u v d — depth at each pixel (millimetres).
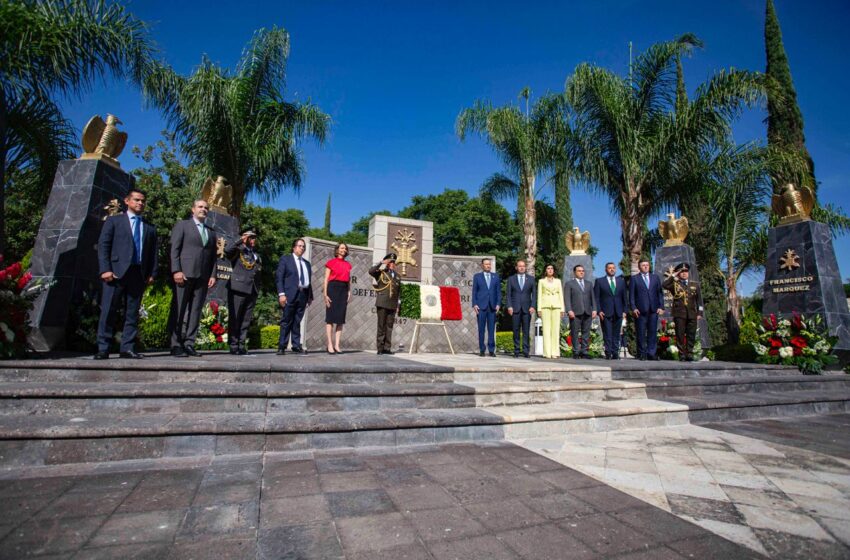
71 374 4324
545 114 15062
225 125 11781
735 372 8289
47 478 2975
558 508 2740
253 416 4012
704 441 4664
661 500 2932
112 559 1973
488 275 9297
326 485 3004
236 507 2592
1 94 7672
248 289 7301
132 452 3404
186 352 6059
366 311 11750
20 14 7633
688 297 9727
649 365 7559
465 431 4359
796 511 2791
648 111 13211
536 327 13469
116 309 5145
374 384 5074
